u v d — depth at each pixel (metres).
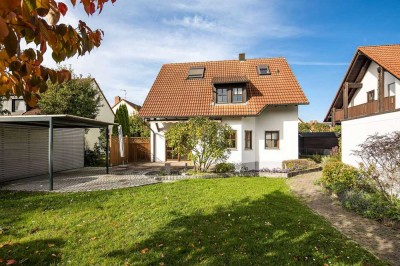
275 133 19.25
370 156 9.12
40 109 21.89
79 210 7.46
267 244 5.19
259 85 20.06
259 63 22.36
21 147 14.02
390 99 13.88
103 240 5.35
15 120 10.88
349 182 9.83
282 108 19.08
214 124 15.17
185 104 19.39
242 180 13.08
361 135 14.21
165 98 20.19
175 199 8.79
